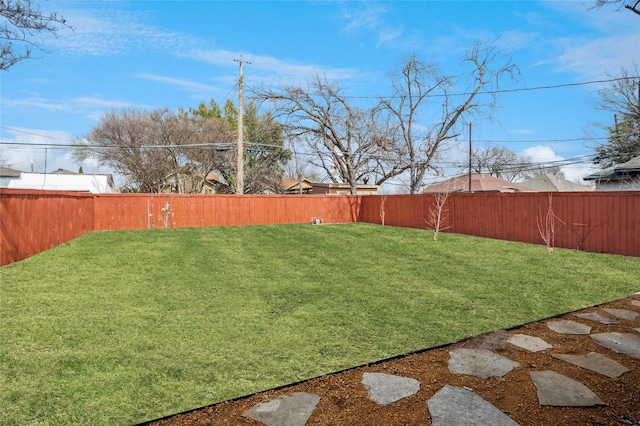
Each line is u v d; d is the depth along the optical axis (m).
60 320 3.72
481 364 2.73
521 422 1.98
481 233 11.41
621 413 2.06
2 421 2.04
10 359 2.82
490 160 37.47
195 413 2.12
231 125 29.47
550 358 2.82
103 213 13.48
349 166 20.80
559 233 9.14
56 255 7.29
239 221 15.66
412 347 3.11
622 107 17.64
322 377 2.56
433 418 2.02
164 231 12.49
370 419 2.03
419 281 5.64
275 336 3.38
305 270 6.49
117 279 5.55
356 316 3.97
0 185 20.69
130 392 2.37
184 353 2.99
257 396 2.32
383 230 13.16
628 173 14.50
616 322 3.67
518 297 4.70
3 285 4.98
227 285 5.35
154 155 24.44
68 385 2.45
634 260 7.16
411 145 20.39
